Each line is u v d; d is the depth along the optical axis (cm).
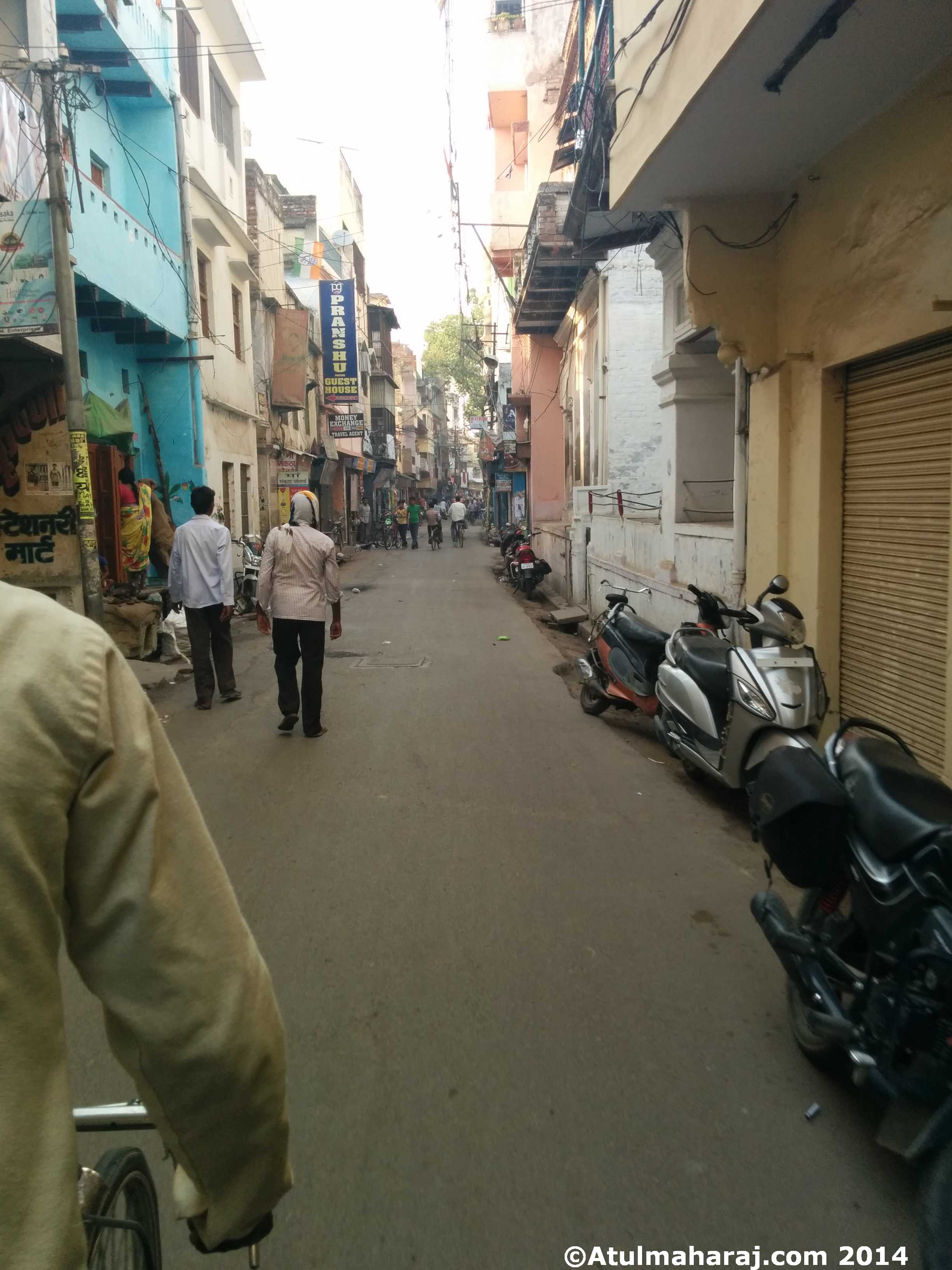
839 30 456
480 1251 225
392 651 1118
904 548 559
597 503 1491
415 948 377
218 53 1719
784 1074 296
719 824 526
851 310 586
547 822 527
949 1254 187
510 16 2522
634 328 1452
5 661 106
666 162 625
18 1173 98
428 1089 286
